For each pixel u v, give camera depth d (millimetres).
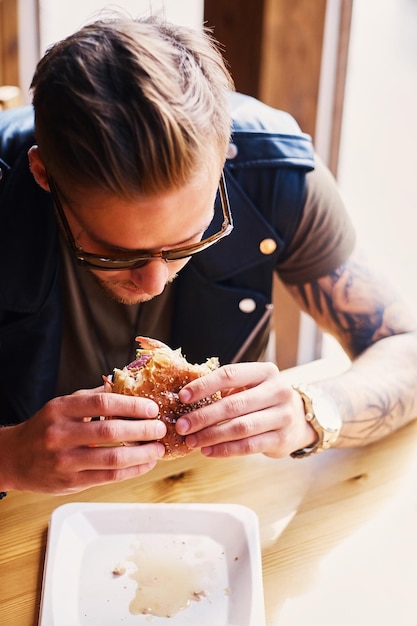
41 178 695
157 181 565
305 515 742
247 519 718
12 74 1578
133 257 628
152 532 705
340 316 940
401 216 1802
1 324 898
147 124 553
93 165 562
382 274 957
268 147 885
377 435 833
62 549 681
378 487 782
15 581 661
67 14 1549
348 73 1382
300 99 1348
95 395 649
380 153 1729
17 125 875
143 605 633
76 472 645
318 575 677
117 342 951
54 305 887
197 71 603
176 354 721
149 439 643
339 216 934
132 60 569
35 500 746
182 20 1466
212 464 803
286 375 945
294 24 1277
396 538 720
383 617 638
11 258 857
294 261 947
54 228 857
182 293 948
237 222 893
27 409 933
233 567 673
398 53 1681
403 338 912
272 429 719
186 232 622
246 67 1337
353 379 851
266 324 975
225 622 620
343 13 1312
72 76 573
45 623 613
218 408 683
